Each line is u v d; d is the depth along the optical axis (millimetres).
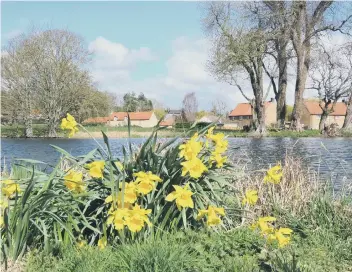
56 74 43094
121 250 4223
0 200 4309
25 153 20141
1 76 43094
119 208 4422
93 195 4664
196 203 5020
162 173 4941
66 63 43281
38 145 28062
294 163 7316
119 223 4285
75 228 4461
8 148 25016
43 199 4207
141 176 4496
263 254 4621
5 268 3955
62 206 4453
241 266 4223
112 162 4789
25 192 4070
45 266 4074
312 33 44625
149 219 4707
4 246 4039
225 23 42562
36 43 42844
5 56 43125
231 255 4609
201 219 5172
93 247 4512
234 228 5281
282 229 4586
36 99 43688
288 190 6398
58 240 4418
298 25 43781
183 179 5066
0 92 43438
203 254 4359
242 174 5578
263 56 45719
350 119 49094
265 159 15461
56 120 43594
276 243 4941
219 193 5422
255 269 4203
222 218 5539
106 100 44781
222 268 4152
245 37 42375
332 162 14289
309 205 6133
